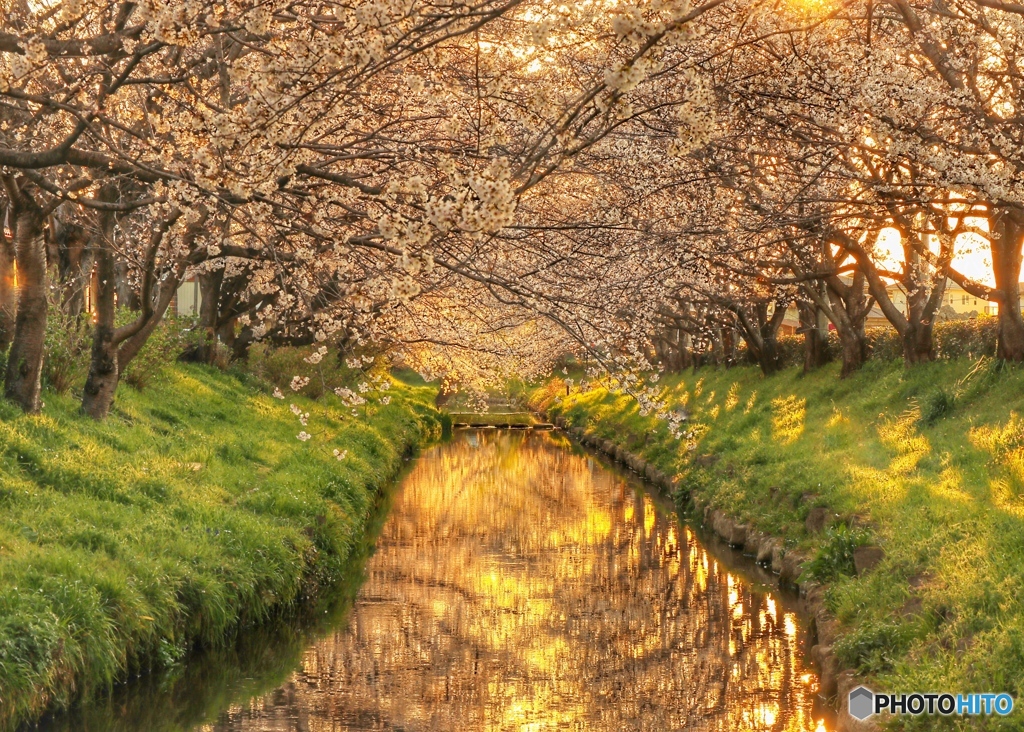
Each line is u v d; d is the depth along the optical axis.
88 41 9.48
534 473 35.47
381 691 13.03
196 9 7.71
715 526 23.00
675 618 16.41
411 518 25.66
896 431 22.30
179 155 10.79
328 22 8.90
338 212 12.88
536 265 13.95
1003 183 11.77
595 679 13.56
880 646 11.59
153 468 17.27
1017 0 12.52
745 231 15.96
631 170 15.39
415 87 9.27
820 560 15.74
